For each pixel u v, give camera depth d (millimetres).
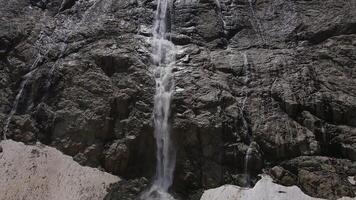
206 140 17766
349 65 20172
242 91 19406
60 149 18234
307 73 19766
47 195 16406
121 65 19656
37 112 19109
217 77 19641
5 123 18844
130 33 21344
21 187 16438
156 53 20500
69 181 17016
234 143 17875
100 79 19297
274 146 17828
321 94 19094
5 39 21078
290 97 18891
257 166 17500
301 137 17922
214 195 16703
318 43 21344
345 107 18734
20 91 19781
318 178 16406
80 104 18844
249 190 16672
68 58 20266
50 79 19797
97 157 17922
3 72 20359
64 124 18562
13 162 17344
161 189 17375
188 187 17391
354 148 17578
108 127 18281
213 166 17500
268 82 19625
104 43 20531
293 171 17125
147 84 19125
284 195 16172
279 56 20641
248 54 20969
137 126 18188
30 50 20891
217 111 18250
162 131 18234
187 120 18031
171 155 17891
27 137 18500
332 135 18250
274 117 18531
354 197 15891
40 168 17312
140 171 17938
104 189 16922
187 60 20188
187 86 18938
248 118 18625
